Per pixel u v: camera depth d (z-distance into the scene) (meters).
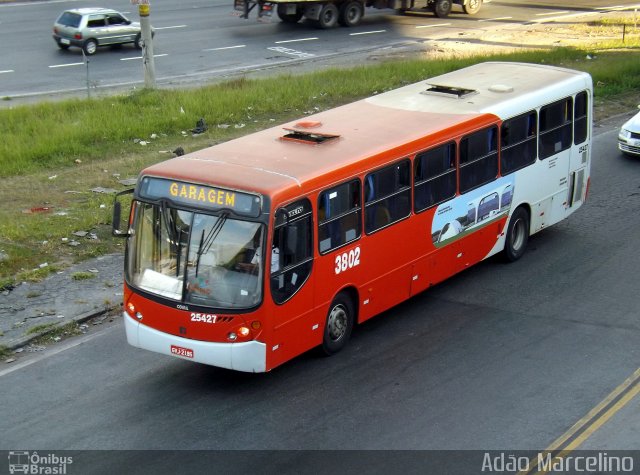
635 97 27.59
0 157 19.59
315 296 11.12
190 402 10.63
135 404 10.59
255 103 24.81
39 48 33.16
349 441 9.73
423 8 42.56
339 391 10.91
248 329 10.22
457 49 34.44
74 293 13.62
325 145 12.00
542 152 15.33
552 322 12.90
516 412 10.37
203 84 28.12
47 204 17.33
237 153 11.55
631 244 15.98
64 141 20.84
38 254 14.93
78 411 10.41
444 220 13.31
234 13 38.88
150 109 23.78
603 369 11.43
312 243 10.87
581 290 14.05
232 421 10.18
